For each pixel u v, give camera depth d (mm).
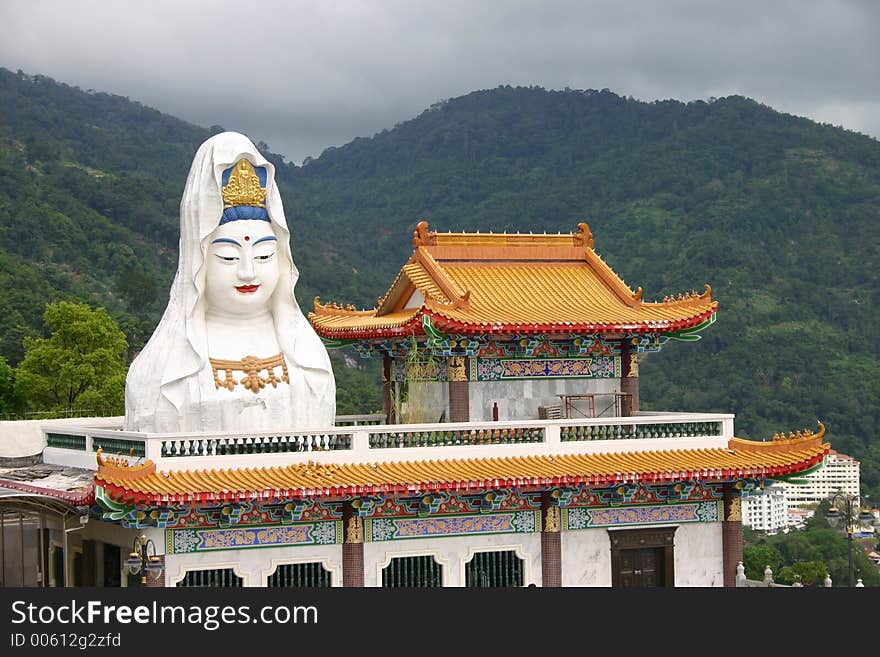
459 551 38312
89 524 38625
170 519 34594
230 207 39250
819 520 106750
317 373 40031
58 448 41906
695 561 41219
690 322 41906
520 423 39062
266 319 40344
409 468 37031
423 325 39469
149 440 34344
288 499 34406
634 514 40438
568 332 41125
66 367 76188
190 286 38938
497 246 45312
